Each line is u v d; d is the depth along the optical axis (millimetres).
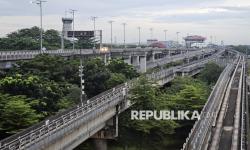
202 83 144125
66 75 106375
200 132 76250
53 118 67250
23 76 87125
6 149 50469
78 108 73875
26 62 100562
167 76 155375
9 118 68125
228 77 174250
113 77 113250
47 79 94000
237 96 135375
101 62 122562
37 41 187250
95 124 76875
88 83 107500
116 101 86812
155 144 89000
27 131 58750
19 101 71500
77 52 147875
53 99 83562
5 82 78938
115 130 85812
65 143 63219
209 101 103812
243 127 87125
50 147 57906
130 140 89188
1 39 177000
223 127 96250
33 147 52812
